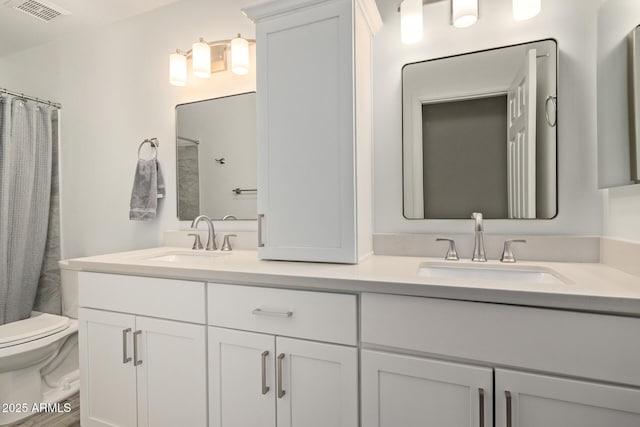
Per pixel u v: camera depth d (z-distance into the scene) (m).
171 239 2.02
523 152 1.36
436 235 1.46
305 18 1.31
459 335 0.91
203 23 1.95
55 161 2.44
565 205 1.30
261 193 1.39
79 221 2.38
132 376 1.38
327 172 1.29
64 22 2.22
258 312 1.14
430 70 1.49
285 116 1.35
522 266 1.21
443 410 0.93
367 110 1.45
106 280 1.43
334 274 1.07
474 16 1.32
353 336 1.03
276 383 1.12
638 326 0.76
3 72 2.70
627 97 1.06
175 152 2.03
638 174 1.00
